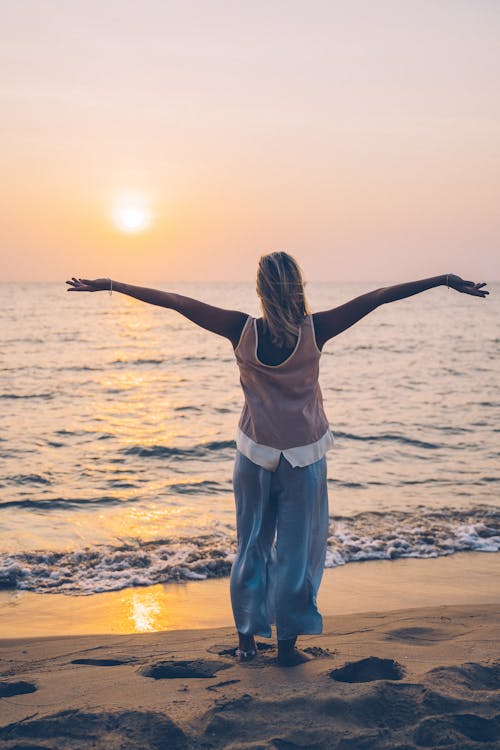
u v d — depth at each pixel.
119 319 75.69
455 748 2.21
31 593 6.05
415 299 127.88
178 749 2.25
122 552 7.20
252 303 114.75
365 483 10.70
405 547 7.38
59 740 2.30
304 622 3.01
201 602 5.82
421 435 15.11
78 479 11.24
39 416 17.92
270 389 2.99
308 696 2.55
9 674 3.40
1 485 10.80
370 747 2.24
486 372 28.28
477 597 5.83
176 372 29.09
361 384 24.72
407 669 2.96
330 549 7.24
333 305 101.81
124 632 5.09
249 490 3.10
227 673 2.93
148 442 14.41
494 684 2.77
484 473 11.46
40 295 153.88
